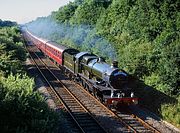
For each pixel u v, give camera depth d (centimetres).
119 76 2206
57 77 3441
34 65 4341
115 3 4334
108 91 2238
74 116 2044
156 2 3119
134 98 2166
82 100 2438
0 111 1429
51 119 1647
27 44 8006
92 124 1877
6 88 1557
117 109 2228
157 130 1794
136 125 1905
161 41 2597
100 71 2358
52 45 4512
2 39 3747
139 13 3334
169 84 2264
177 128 1867
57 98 2525
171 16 2970
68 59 3328
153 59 2569
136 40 3194
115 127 1850
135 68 2605
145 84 2444
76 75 2975
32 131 1458
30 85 1764
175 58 2217
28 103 1532
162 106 2075
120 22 3841
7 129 1384
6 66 2755
